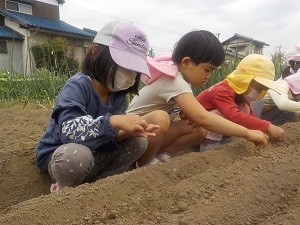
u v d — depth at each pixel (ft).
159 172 6.55
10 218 5.28
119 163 7.85
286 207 6.02
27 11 67.26
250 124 8.43
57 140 7.18
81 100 6.91
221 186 6.28
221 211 5.45
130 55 6.79
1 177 8.36
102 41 6.86
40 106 18.33
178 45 8.01
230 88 8.84
